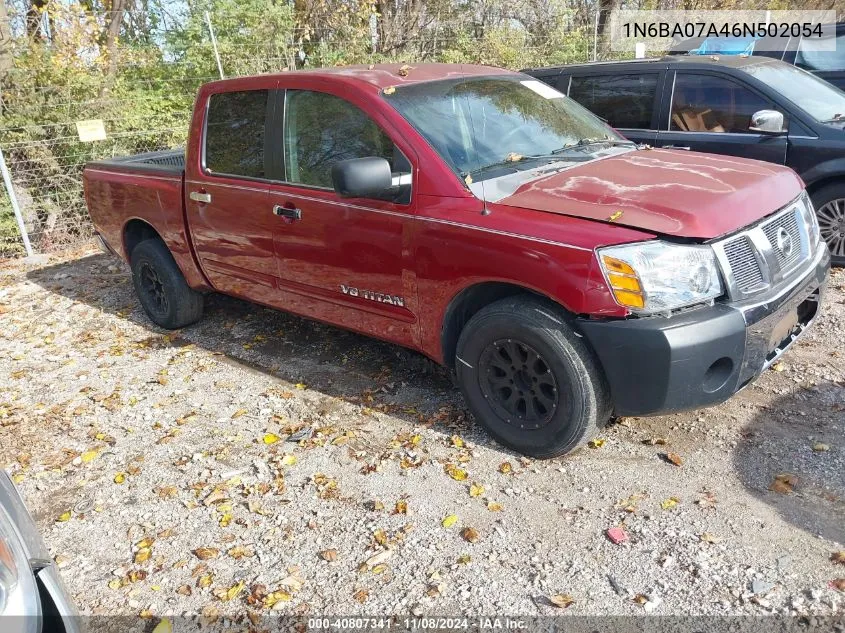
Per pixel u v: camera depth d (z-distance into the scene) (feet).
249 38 37.91
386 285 12.92
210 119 16.02
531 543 10.05
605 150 13.66
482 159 12.42
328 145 13.50
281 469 12.35
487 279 11.29
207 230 16.30
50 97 29.50
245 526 10.97
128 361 17.56
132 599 9.68
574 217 10.71
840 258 19.58
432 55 45.80
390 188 11.76
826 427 12.07
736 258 10.62
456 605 9.09
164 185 17.21
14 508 7.30
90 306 21.97
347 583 9.61
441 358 12.77
